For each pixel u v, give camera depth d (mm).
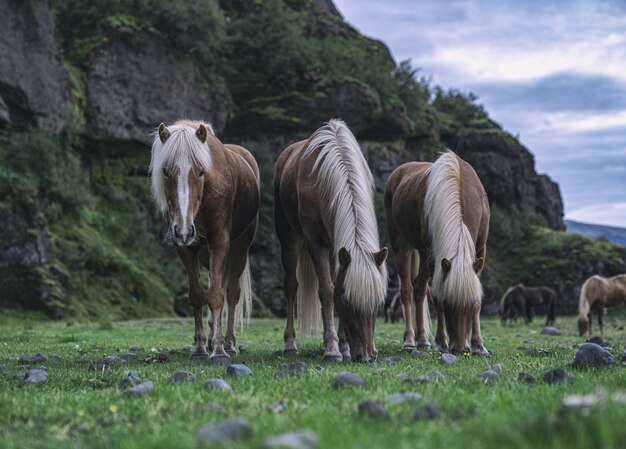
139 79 47312
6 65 37344
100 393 4578
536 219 77438
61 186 38344
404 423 2926
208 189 7602
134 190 46719
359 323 6832
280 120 55281
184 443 2566
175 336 15188
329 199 7719
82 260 35906
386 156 59312
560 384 4309
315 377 5078
